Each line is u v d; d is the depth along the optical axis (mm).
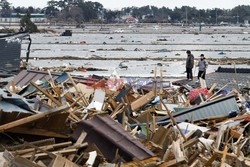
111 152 13359
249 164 13945
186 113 19281
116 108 18406
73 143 14023
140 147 13391
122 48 83375
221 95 22875
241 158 13820
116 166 12289
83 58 60406
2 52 33094
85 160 12188
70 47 84312
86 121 14430
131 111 19062
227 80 32688
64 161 11203
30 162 10758
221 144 15547
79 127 14344
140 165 12328
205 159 13586
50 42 100062
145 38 129375
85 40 113125
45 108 17156
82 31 179875
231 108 19516
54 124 14586
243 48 86812
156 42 106938
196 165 13164
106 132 13906
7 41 33312
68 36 134250
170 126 17125
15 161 10812
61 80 25188
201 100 23125
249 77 33281
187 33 172750
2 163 12008
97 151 12945
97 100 19750
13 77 28484
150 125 17625
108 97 20219
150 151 13422
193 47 88438
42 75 26812
